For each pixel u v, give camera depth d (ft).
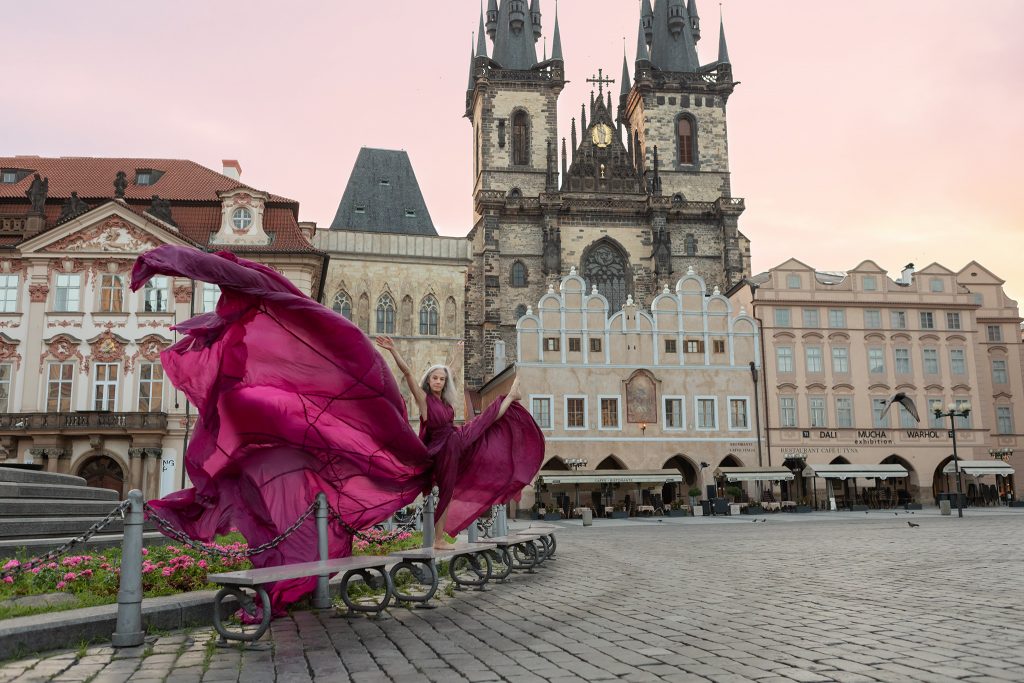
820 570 55.11
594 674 24.11
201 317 34.35
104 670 25.11
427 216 254.47
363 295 211.61
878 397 217.56
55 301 167.94
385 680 23.75
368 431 36.76
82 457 161.48
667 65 355.97
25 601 32.91
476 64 342.03
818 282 219.61
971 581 47.37
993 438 237.25
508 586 47.62
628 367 204.44
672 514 189.26
